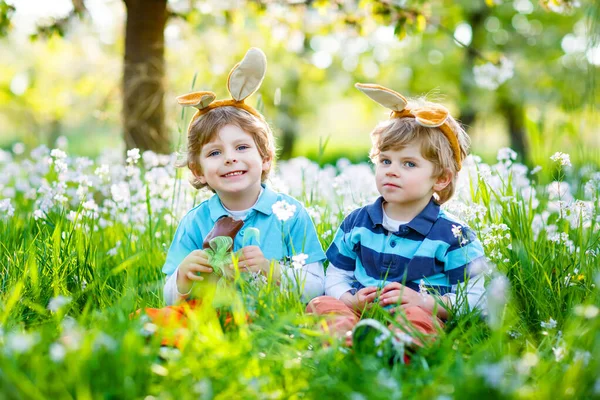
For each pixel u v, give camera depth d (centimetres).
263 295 263
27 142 1236
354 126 2367
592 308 226
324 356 217
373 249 304
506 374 208
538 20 1271
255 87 315
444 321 286
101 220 417
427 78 1276
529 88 1160
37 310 268
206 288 279
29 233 364
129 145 582
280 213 274
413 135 294
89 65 831
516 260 316
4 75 1109
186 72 741
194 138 312
